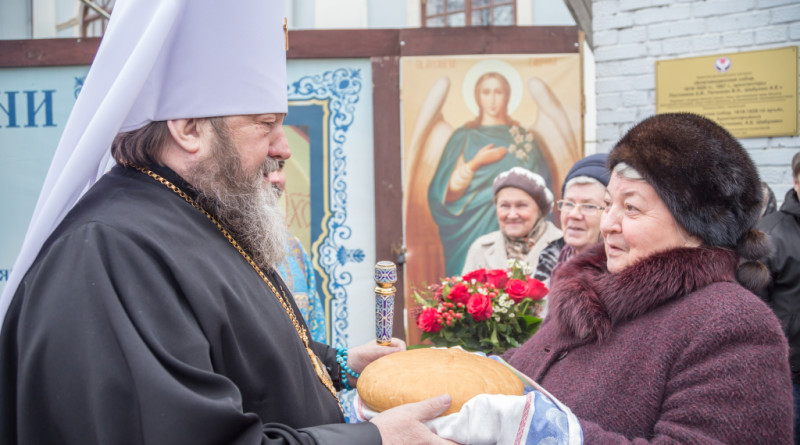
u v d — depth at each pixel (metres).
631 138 1.36
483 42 3.41
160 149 1.20
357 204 3.46
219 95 1.19
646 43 3.70
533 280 2.15
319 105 3.45
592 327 1.32
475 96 3.42
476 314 2.01
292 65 3.45
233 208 1.22
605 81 3.80
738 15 3.52
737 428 1.08
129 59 1.07
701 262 1.26
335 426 1.06
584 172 2.63
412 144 3.42
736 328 1.15
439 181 3.43
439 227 3.43
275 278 1.39
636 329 1.29
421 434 1.08
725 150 1.28
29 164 3.37
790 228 2.84
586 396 1.28
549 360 1.43
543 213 3.40
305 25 5.02
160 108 1.17
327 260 3.46
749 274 1.35
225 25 1.19
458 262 3.43
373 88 3.43
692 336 1.20
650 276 1.27
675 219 1.30
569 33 3.41
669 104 3.67
